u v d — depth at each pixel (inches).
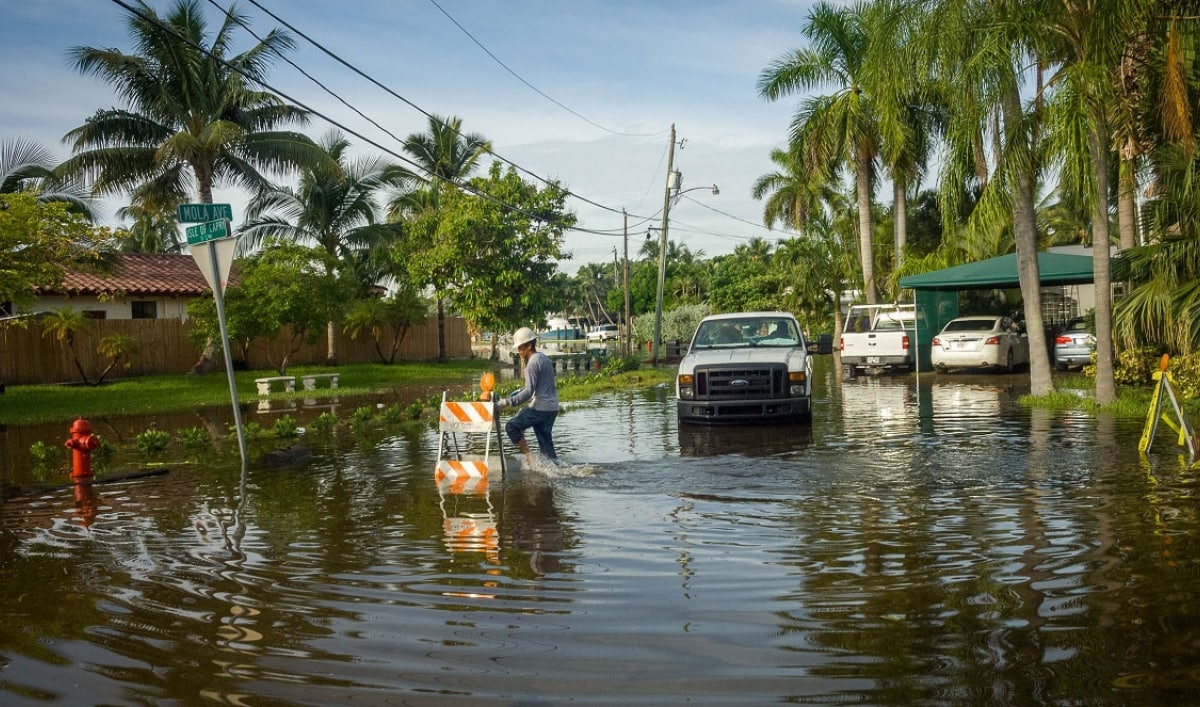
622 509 312.5
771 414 543.8
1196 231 566.3
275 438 559.8
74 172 1133.1
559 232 1235.9
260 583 228.5
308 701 155.0
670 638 182.4
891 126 666.8
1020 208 663.8
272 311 1092.5
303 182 1470.2
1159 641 172.9
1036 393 661.3
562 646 179.0
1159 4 537.0
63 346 1144.2
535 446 487.5
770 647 175.9
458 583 225.3
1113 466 368.8
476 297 1184.8
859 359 997.2
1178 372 589.9
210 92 1171.3
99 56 1097.4
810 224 1855.3
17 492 381.7
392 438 545.0
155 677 167.2
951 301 1140.5
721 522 288.0
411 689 159.3
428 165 1576.0
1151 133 589.6
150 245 2274.9
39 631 194.7
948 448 434.9
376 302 1526.8
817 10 1278.3
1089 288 1226.0
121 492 373.1
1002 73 562.6
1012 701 148.4
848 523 281.7
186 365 1307.8
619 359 1258.0
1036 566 226.5
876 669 163.3
